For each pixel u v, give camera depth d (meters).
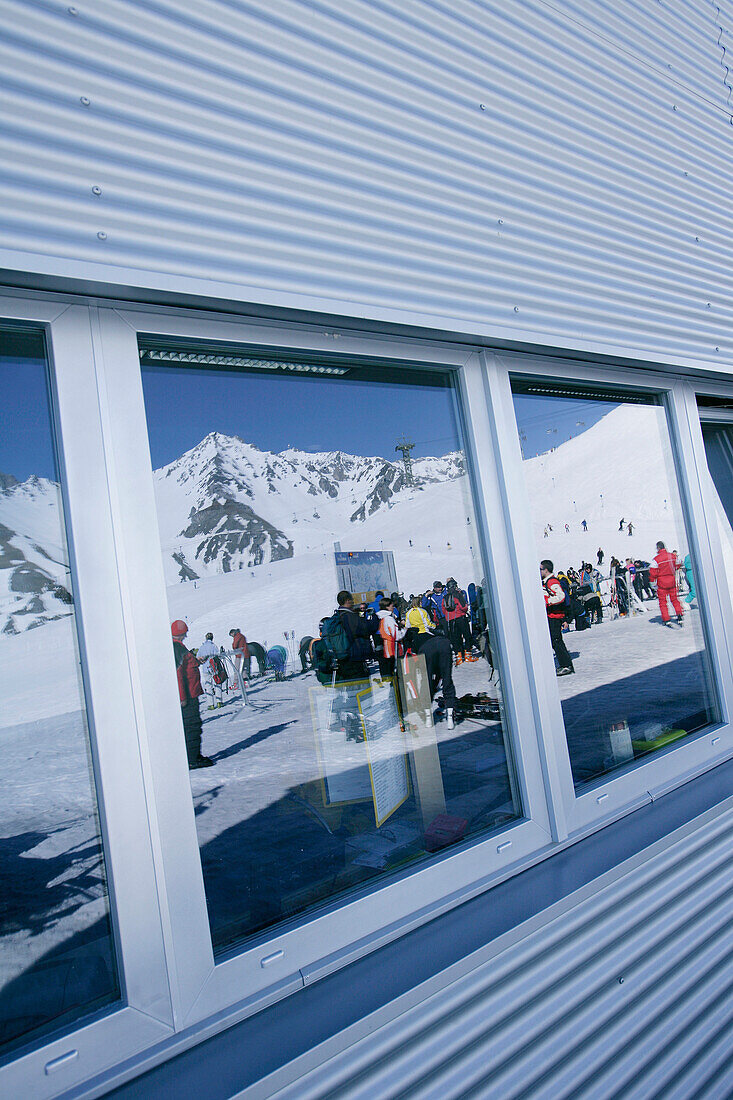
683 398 2.41
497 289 1.70
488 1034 1.34
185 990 1.07
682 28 2.50
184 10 1.22
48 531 1.07
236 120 1.26
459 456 1.70
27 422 1.08
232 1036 1.08
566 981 1.51
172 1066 1.01
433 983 1.21
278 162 1.31
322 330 1.44
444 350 1.67
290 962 1.18
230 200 1.24
